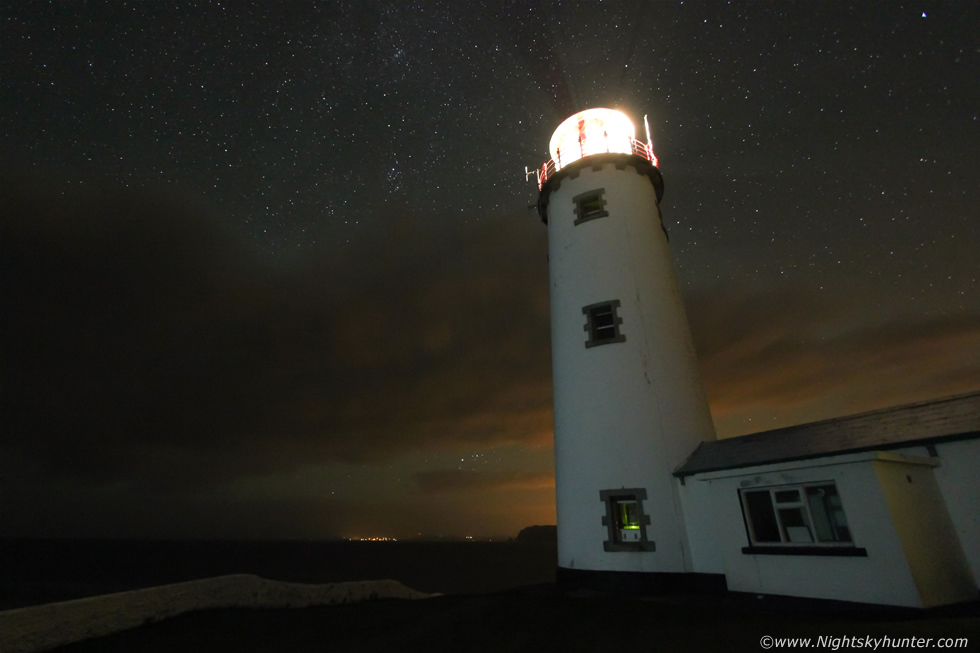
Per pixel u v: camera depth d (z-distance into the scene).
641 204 15.98
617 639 7.12
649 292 14.53
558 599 10.71
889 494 8.61
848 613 8.17
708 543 11.30
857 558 8.79
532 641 7.20
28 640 5.67
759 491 10.57
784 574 9.78
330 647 6.96
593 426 13.33
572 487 13.25
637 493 12.32
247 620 8.40
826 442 10.33
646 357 13.64
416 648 6.91
